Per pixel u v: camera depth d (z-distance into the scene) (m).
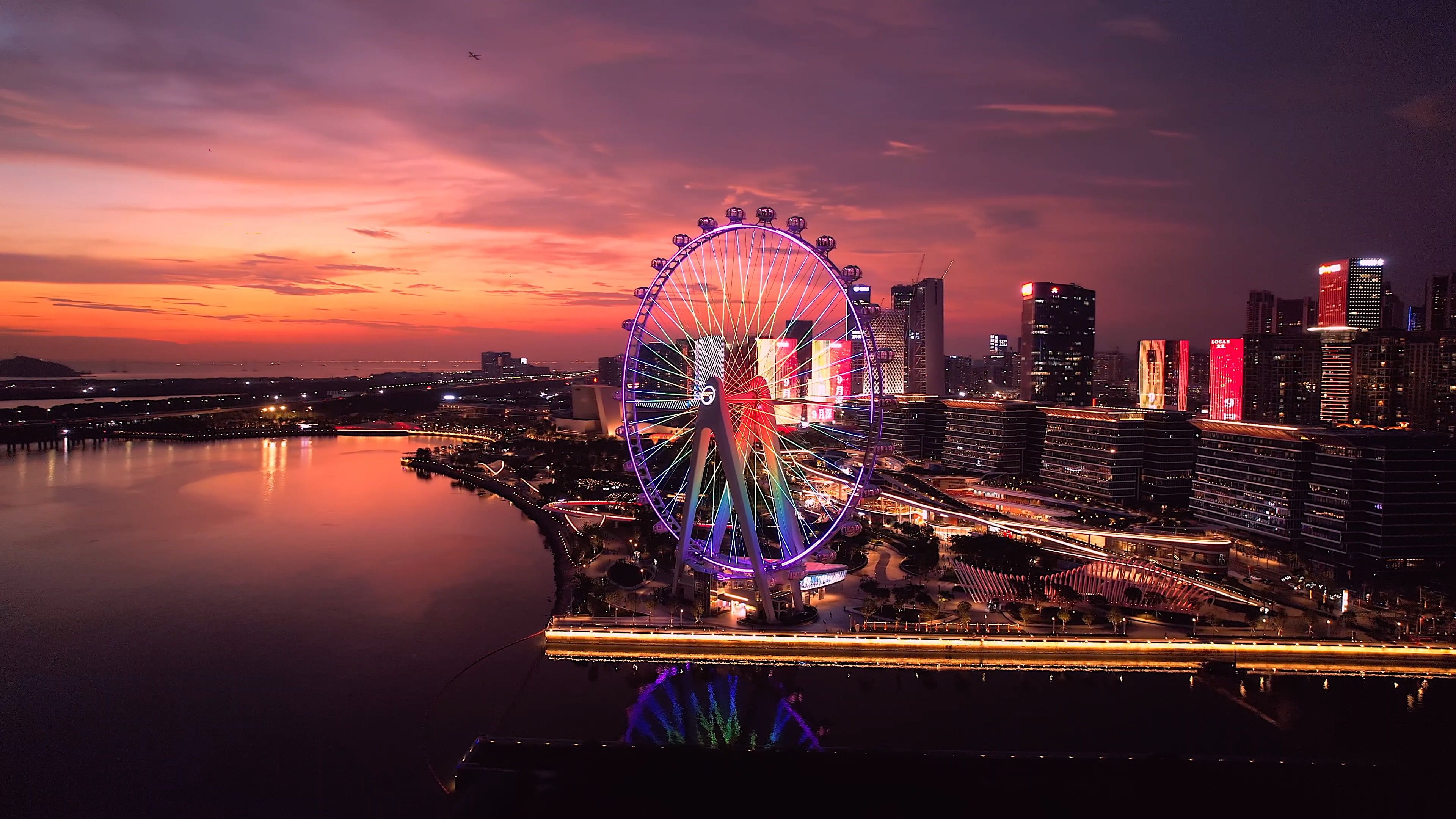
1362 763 117.06
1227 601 181.25
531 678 150.75
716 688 146.25
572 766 115.50
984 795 107.94
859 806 105.44
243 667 156.75
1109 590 180.50
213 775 120.88
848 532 178.25
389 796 115.88
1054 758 116.31
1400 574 199.62
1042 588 187.00
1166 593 177.88
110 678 151.88
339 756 125.88
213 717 137.50
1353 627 167.12
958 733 129.50
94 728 134.12
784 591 185.25
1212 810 105.12
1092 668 155.00
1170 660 157.62
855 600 185.88
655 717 135.00
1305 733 129.50
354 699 143.75
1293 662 156.00
